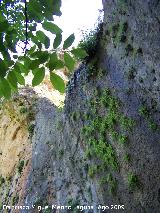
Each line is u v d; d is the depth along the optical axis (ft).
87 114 9.11
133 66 7.12
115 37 7.93
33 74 2.29
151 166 6.36
